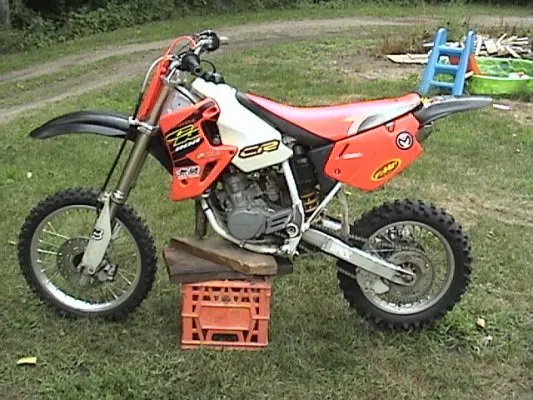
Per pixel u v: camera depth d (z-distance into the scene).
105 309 4.25
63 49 17.36
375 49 14.88
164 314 4.36
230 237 4.03
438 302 4.16
